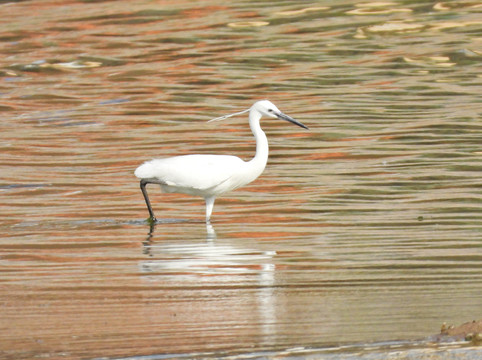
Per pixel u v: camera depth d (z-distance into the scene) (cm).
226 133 1988
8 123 2141
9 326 895
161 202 1512
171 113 2184
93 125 2097
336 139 1902
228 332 862
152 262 1145
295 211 1429
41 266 1138
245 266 1116
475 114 2058
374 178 1609
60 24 3139
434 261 1123
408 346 802
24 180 1662
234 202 1497
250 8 3241
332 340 830
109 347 830
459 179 1588
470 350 777
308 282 1037
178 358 798
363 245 1216
